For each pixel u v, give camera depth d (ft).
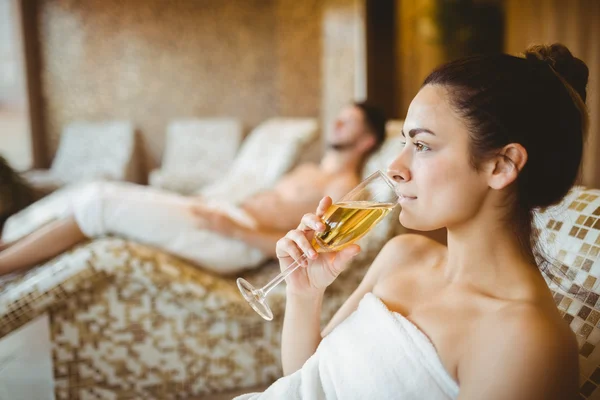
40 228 6.43
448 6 16.08
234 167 12.92
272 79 15.89
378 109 8.57
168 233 6.01
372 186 2.65
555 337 2.03
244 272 6.62
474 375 2.12
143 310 5.41
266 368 5.71
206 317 5.53
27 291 5.05
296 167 11.58
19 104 15.49
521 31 15.33
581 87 2.49
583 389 2.66
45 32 15.83
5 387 5.56
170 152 15.37
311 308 3.03
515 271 2.36
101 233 5.84
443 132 2.33
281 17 15.57
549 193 2.41
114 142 15.37
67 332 5.29
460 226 2.48
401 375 2.31
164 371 5.50
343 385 2.44
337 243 2.76
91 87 16.07
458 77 2.35
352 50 14.08
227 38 15.88
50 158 16.31
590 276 2.85
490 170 2.31
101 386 5.40
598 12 13.17
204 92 16.10
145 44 15.94
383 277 2.99
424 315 2.49
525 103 2.27
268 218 7.47
